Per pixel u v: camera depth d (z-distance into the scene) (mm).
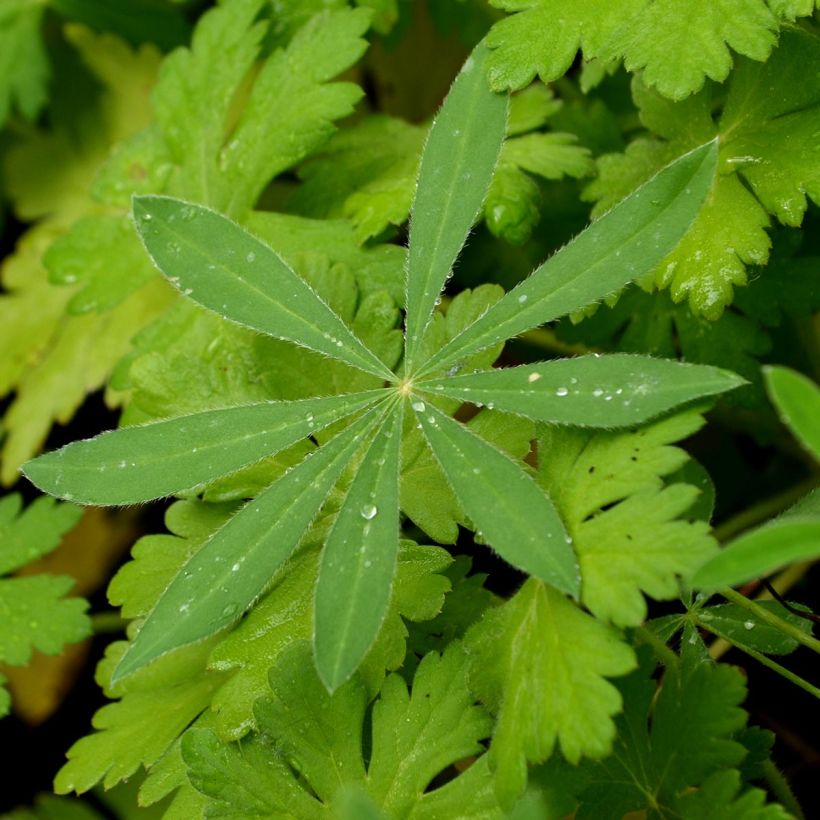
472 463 400
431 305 417
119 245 485
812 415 379
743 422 490
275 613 421
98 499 411
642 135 486
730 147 444
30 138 583
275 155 469
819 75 439
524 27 430
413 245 419
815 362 483
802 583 463
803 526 380
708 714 402
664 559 392
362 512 401
